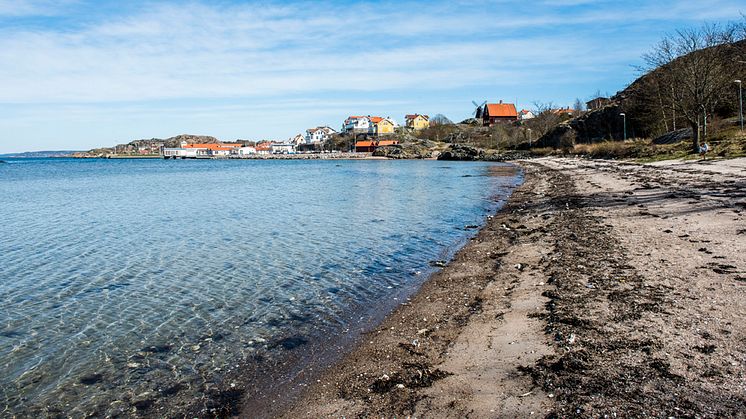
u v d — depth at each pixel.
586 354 7.66
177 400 7.94
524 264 14.22
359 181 59.00
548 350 8.05
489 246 17.86
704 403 5.90
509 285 12.37
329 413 7.02
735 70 58.12
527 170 64.62
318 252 18.75
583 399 6.34
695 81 48.53
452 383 7.43
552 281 12.00
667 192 25.30
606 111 91.94
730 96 59.94
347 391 7.66
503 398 6.71
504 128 137.50
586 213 21.81
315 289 13.86
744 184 25.02
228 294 13.62
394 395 7.29
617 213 20.73
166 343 10.29
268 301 12.91
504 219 24.11
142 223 27.66
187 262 17.67
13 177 83.19
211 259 18.06
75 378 8.84
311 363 8.98
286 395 7.81
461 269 14.91
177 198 42.38
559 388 6.74
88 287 14.65
